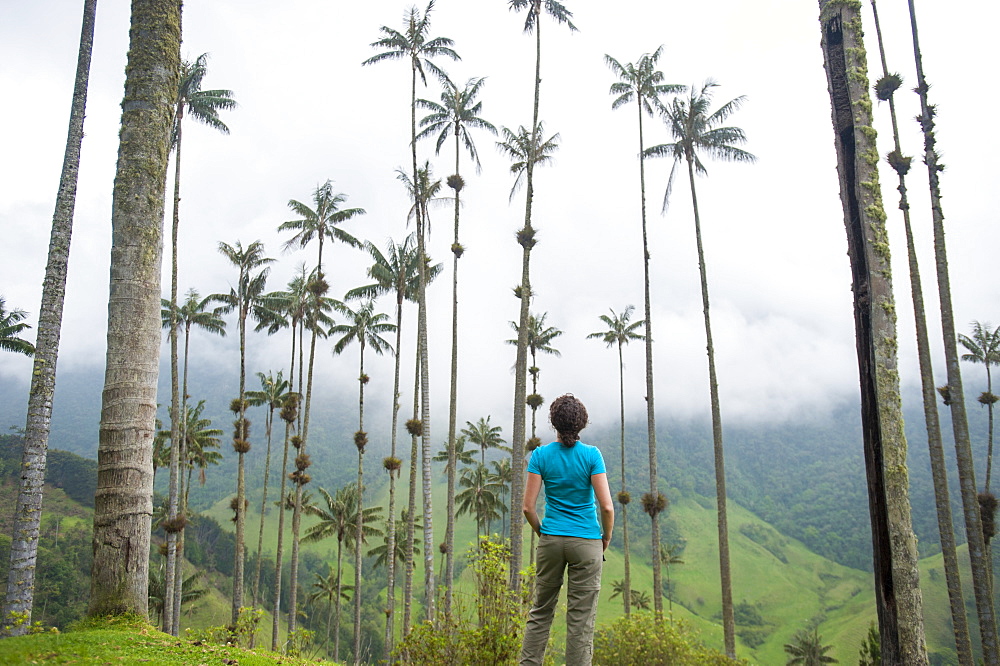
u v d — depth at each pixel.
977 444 195.62
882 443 5.82
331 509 53.84
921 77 16.64
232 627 11.05
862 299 6.30
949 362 16.83
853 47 6.78
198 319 42.69
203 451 48.66
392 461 41.56
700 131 29.55
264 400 50.00
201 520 110.50
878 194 6.41
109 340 7.06
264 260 40.88
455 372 33.16
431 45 31.47
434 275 38.97
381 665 6.43
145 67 7.72
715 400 25.97
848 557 198.62
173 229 32.50
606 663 14.44
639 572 174.62
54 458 99.62
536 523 3.87
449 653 6.00
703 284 27.45
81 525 84.50
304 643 10.02
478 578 6.31
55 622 64.50
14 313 35.25
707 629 114.25
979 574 15.67
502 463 57.62
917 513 178.25
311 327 43.81
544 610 3.90
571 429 3.89
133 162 7.48
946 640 98.19
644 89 32.28
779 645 135.25
